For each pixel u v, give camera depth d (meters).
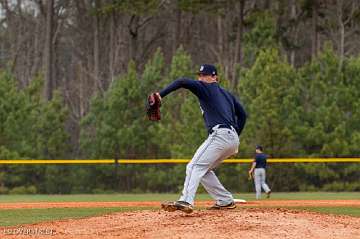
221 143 24.53
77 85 147.50
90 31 145.38
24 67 147.00
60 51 153.25
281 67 88.88
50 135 92.94
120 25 133.38
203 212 25.67
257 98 87.06
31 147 91.56
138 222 25.00
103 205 50.47
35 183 89.88
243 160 82.00
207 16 145.12
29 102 95.38
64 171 90.56
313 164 87.06
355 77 90.62
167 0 131.50
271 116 86.56
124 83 95.25
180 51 95.56
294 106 89.19
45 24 133.50
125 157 93.50
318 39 129.75
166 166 90.31
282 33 116.19
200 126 87.19
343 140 87.31
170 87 24.11
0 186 88.75
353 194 74.69
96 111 96.19
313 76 92.00
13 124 91.75
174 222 23.70
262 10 113.50
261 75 88.38
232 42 128.25
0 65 147.00
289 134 86.94
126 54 138.75
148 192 90.19
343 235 22.00
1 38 150.50
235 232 21.77
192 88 24.64
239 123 26.20
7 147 91.38
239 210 26.33
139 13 112.81
